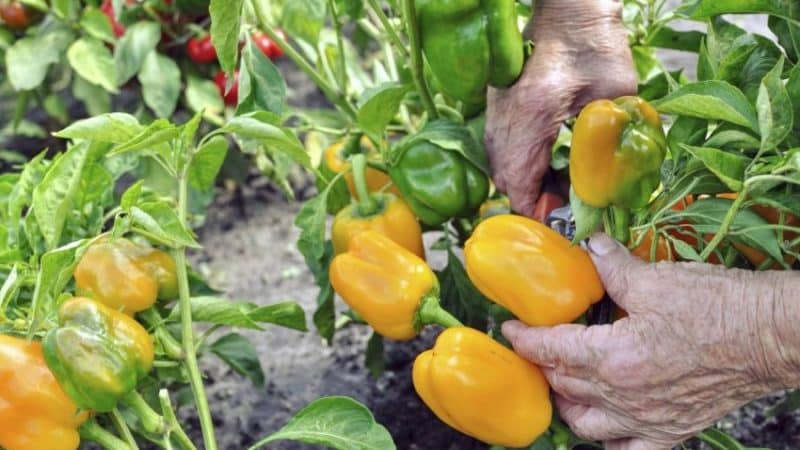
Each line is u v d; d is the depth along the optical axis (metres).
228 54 1.08
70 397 1.00
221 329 1.51
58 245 1.12
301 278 1.61
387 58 1.33
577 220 1.04
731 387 1.00
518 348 1.07
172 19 1.63
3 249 1.12
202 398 1.06
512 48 1.09
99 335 1.01
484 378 1.05
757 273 0.98
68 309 1.02
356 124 1.23
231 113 1.71
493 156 1.13
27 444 1.01
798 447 1.26
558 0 1.08
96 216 1.13
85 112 2.09
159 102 1.57
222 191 1.82
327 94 1.26
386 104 1.14
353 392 1.38
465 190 1.15
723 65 1.07
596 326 1.03
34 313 1.00
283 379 1.42
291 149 1.08
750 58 1.09
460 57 1.09
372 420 1.04
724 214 1.02
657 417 1.03
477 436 1.08
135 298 1.07
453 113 1.21
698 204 1.03
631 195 1.03
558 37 1.09
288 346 1.47
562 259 1.05
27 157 1.97
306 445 1.32
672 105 1.01
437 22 1.09
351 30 2.25
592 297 1.05
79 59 1.58
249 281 1.61
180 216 1.08
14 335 1.06
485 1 1.08
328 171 1.26
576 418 1.07
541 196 1.13
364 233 1.13
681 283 1.00
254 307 1.18
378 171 1.23
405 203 1.18
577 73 1.08
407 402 1.36
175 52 1.67
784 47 1.09
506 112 1.10
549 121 1.08
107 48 1.67
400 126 1.31
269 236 1.70
